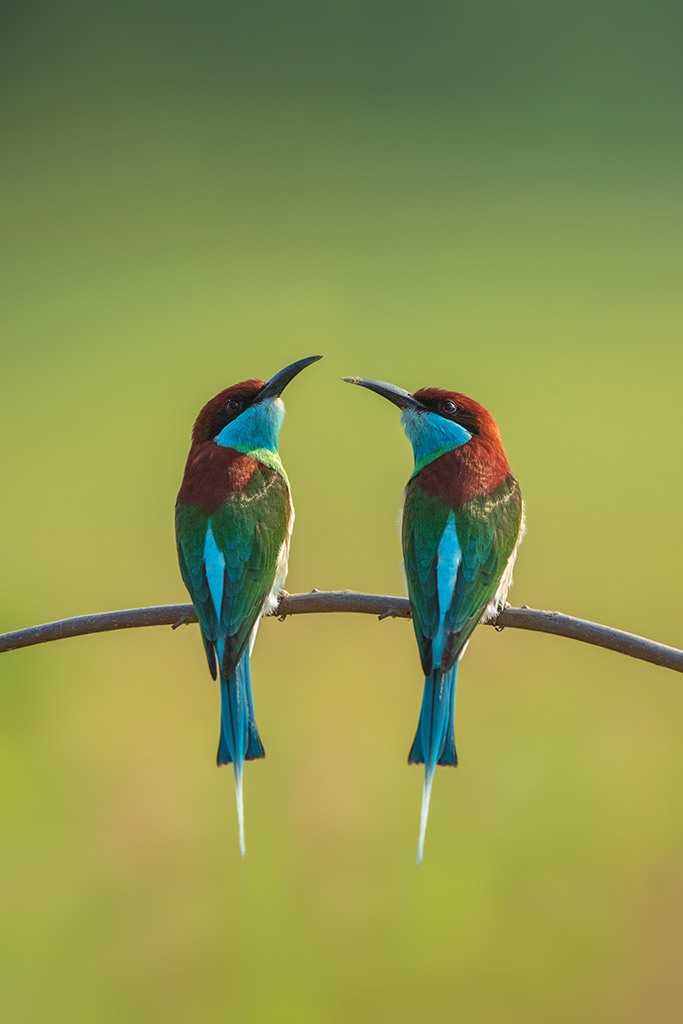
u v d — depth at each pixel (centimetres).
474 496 514
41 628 466
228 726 484
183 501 533
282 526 529
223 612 502
